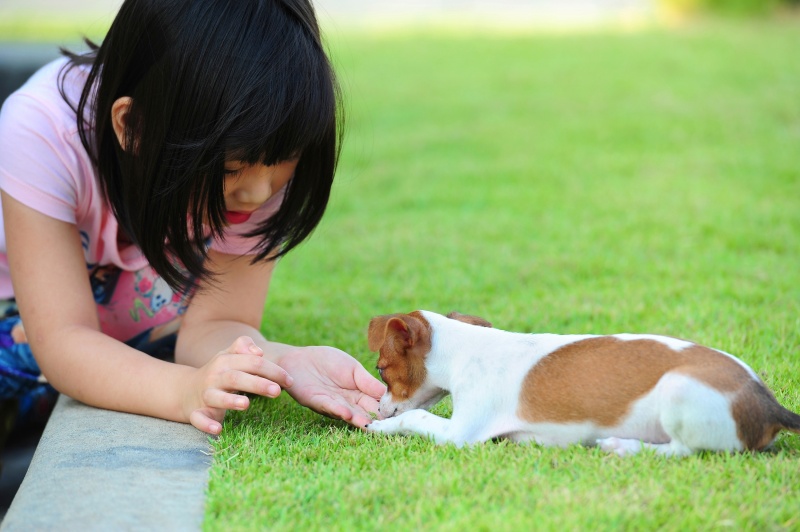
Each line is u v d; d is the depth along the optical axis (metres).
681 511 2.61
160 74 3.13
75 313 3.68
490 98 13.69
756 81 13.91
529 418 3.16
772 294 5.37
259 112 3.06
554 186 8.93
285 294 6.02
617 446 3.00
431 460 3.01
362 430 3.38
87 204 3.82
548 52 17.50
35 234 3.64
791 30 19.00
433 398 3.49
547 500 2.69
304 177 3.46
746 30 19.22
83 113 3.57
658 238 6.93
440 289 5.89
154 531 2.62
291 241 3.68
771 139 10.48
